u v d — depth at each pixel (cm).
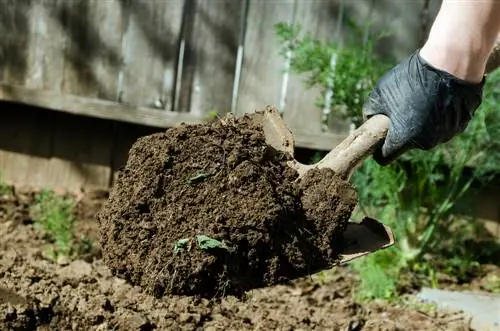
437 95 235
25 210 445
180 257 229
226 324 322
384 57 456
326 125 463
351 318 346
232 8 459
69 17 463
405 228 416
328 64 416
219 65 464
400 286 395
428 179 414
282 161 251
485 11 221
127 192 242
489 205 457
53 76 467
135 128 479
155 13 461
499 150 410
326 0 455
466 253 437
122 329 306
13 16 463
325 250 240
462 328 335
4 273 339
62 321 311
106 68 466
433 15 454
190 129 248
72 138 480
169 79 466
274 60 461
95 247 406
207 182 239
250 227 231
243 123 255
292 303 360
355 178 419
